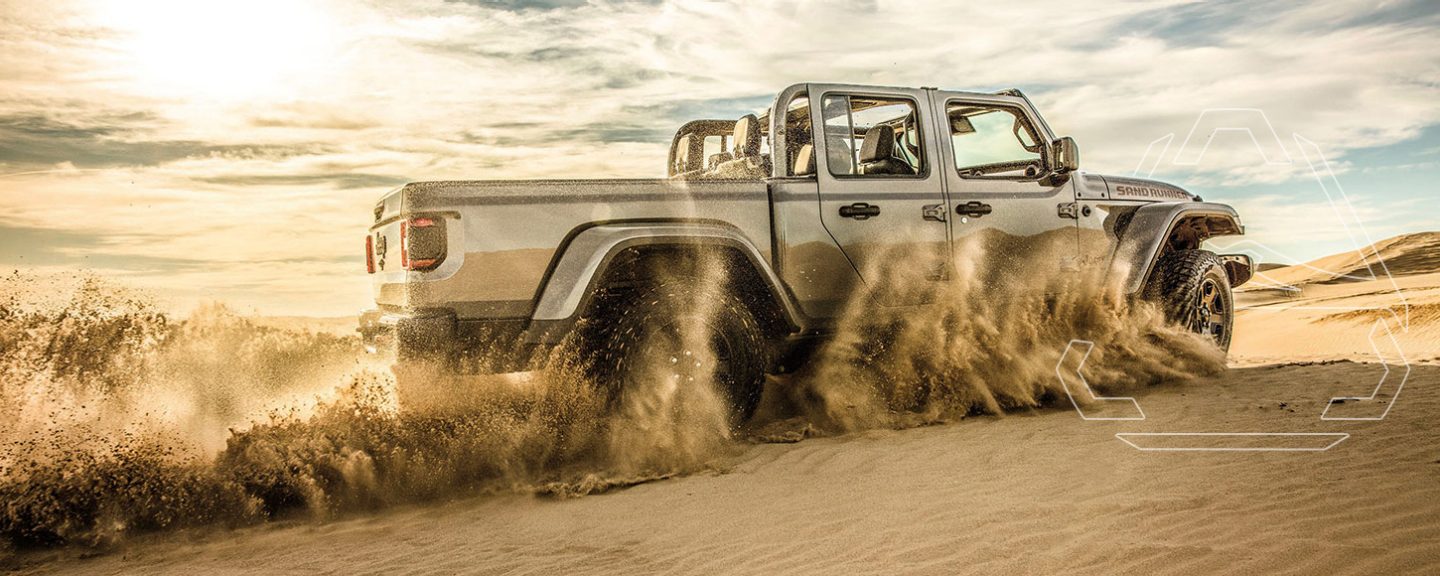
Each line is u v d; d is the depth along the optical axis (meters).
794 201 5.65
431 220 4.84
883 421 5.71
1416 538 3.00
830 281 5.75
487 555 3.61
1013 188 6.48
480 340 4.88
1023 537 3.32
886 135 5.82
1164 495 3.73
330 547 3.87
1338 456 4.19
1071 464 4.38
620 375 5.05
